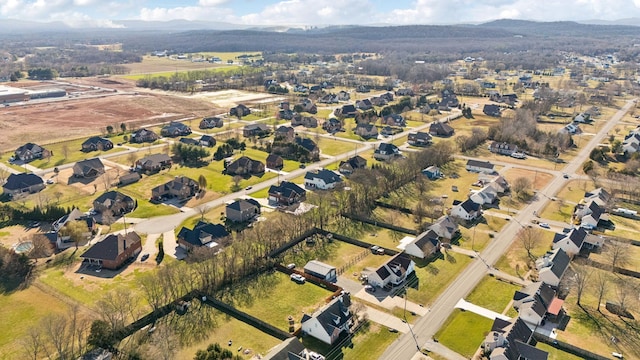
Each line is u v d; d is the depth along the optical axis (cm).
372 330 8244
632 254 11006
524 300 8769
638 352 7669
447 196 14700
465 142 19988
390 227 12400
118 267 10219
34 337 7338
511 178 16438
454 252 11181
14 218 12675
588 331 8212
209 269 9438
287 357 7044
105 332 7494
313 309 8825
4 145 19950
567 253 10844
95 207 13150
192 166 17438
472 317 8631
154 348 7412
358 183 14538
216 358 6906
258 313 8681
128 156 18250
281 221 11669
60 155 18588
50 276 9819
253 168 16800
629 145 19012
